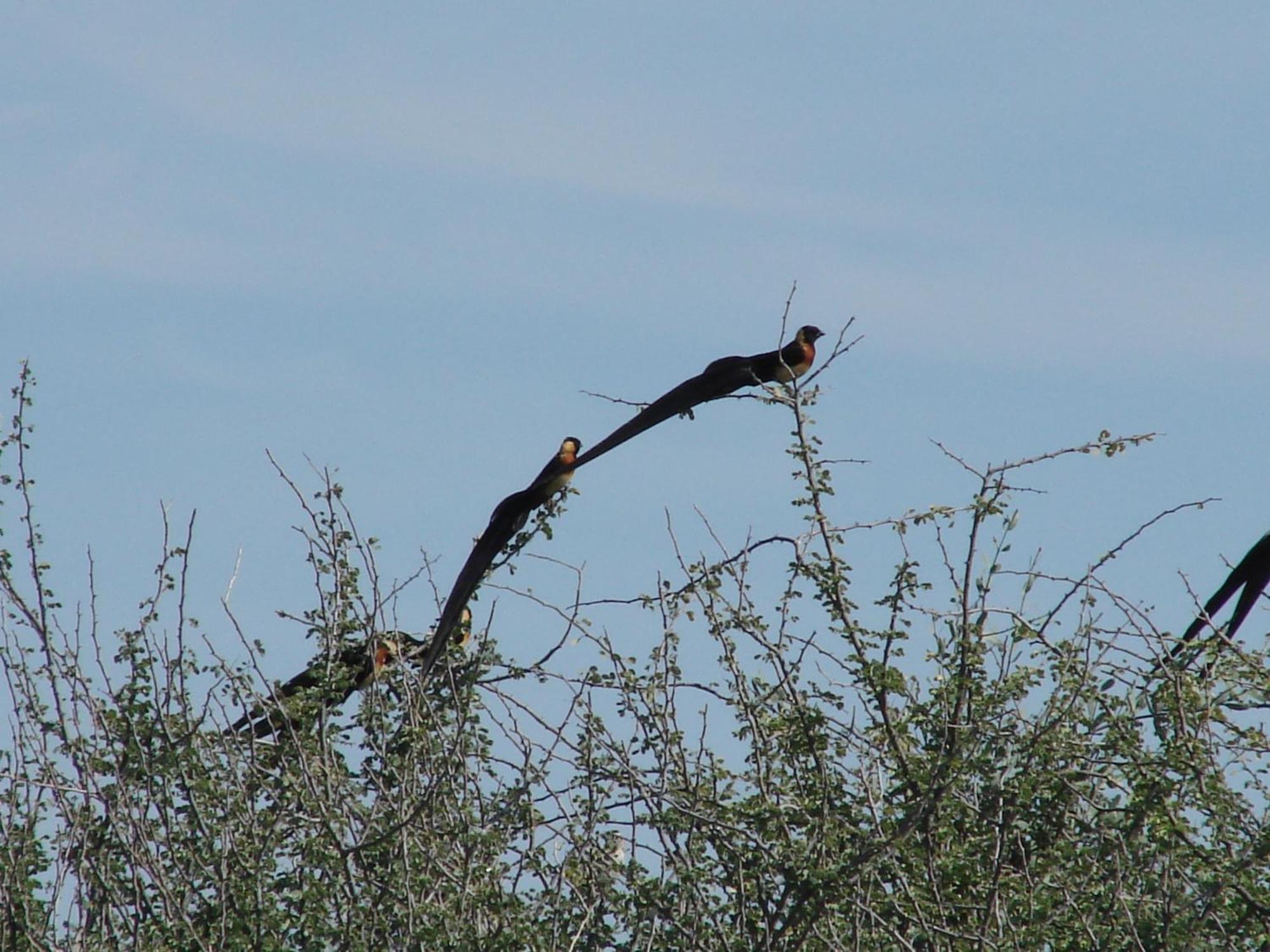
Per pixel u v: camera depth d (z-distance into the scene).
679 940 34.19
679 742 35.75
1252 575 35.41
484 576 38.12
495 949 32.69
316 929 34.16
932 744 35.81
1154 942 32.09
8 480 36.41
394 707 38.38
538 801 36.00
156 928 34.34
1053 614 35.03
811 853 33.81
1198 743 32.84
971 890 34.50
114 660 36.53
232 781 35.59
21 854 34.69
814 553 36.06
